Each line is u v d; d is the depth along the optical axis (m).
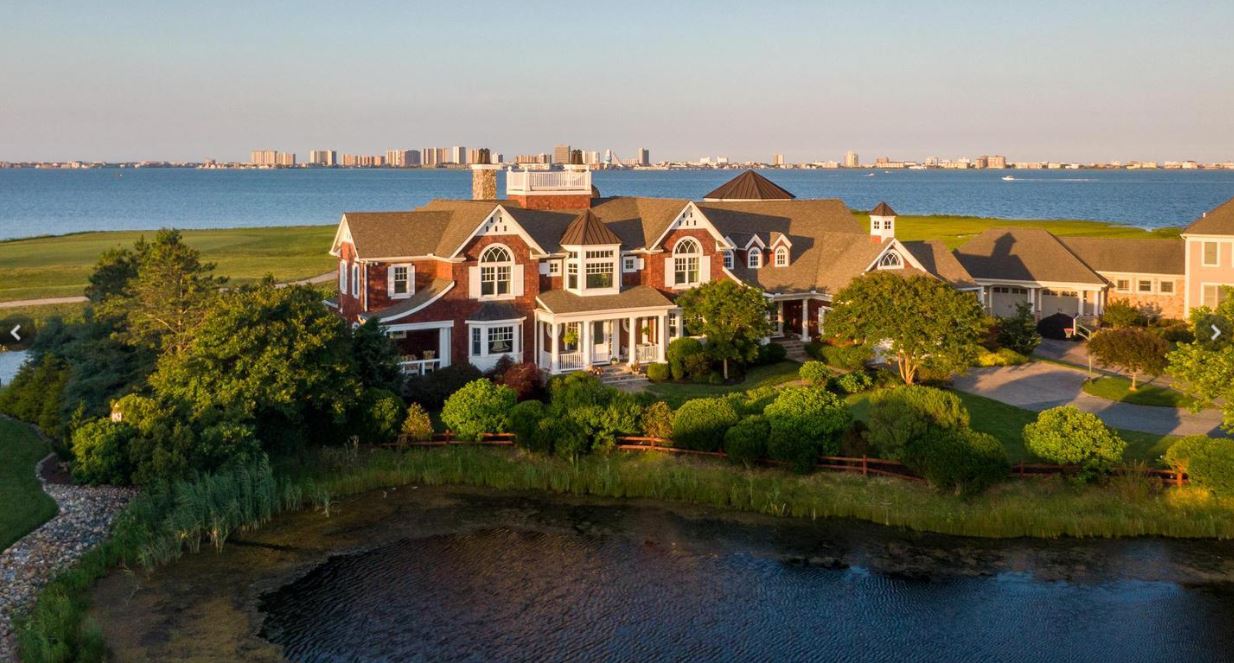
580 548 36.25
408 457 44.59
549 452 44.69
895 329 52.19
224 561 34.81
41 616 29.14
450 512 39.94
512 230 56.78
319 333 43.31
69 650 27.53
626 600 31.89
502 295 57.06
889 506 38.72
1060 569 33.94
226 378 41.69
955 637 29.38
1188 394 50.47
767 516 39.16
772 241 67.69
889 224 66.56
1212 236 71.25
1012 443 43.84
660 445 44.59
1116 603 31.44
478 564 34.78
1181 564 34.16
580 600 31.89
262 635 29.25
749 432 41.84
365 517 39.31
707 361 55.97
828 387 53.31
